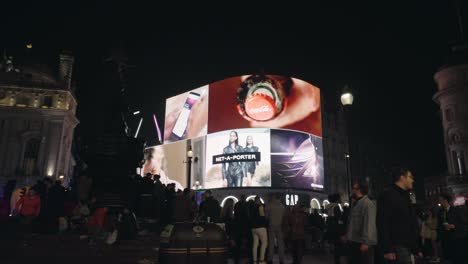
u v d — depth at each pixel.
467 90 44.69
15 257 10.20
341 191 66.25
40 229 12.81
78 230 14.45
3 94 51.28
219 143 59.03
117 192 17.27
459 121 44.69
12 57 53.78
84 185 16.97
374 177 74.88
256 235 11.27
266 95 57.47
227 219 11.95
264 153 54.84
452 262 10.88
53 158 50.16
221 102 60.84
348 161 12.95
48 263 9.99
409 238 5.23
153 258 11.16
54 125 51.50
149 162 69.81
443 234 11.30
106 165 17.75
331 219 9.96
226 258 8.02
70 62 55.50
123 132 18.67
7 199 17.28
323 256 16.61
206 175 59.19
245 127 57.19
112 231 12.55
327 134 67.19
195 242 7.74
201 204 12.80
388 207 5.35
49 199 13.12
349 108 13.30
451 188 43.81
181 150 65.19
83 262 10.36
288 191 54.25
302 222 11.90
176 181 64.50
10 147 49.47
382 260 6.16
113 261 10.60
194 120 64.50
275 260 14.92
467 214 10.53
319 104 60.38
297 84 58.84
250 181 54.34
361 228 6.68
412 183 5.57
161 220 16.55
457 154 44.78
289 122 56.50
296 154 55.50
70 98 54.47
